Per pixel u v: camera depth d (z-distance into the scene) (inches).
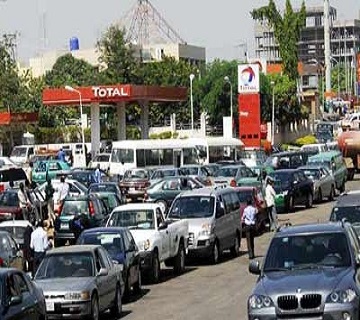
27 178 2421.3
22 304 813.9
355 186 3053.6
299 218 2235.5
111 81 5905.5
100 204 1852.9
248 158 3444.9
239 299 1197.1
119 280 1155.3
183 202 1649.9
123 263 1245.1
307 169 2642.7
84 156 3848.4
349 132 3376.0
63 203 1801.2
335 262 839.1
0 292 791.7
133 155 3255.4
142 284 1412.4
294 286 785.6
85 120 5310.0
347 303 772.0
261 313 783.1
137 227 1438.2
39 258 1368.1
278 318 778.2
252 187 2037.4
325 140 5142.7
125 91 3887.8
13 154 4033.0
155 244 1406.3
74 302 1026.7
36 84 5659.5
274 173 2449.6
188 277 1462.8
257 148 3614.7
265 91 5546.3
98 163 3235.7
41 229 1384.1
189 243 1576.0
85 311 1029.8
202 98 5659.5
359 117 5885.8
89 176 2687.0
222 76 5492.1
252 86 3848.4
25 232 1397.6
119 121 4101.9
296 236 871.1
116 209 1478.8
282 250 859.4
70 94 3941.9
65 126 5511.8
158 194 2281.0
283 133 5812.0
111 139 5457.7
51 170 2999.5
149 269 1389.0
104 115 5556.1
